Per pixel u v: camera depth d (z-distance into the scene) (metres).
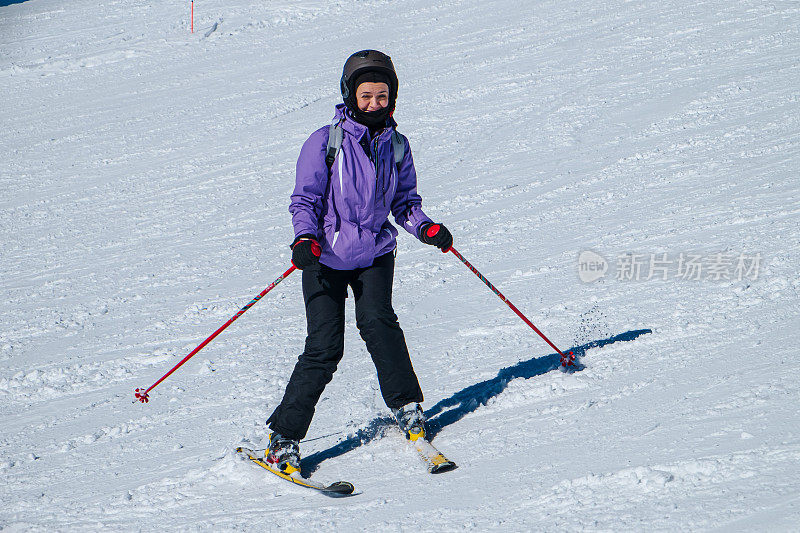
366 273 7.32
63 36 50.19
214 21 48.47
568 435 6.73
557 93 26.50
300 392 7.16
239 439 8.48
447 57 34.56
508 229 15.96
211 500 6.98
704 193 14.88
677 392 6.96
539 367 8.82
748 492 4.96
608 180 17.61
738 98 21.31
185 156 28.14
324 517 6.27
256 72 38.50
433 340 10.79
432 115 27.02
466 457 6.91
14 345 14.20
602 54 29.88
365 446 7.67
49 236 22.25
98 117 35.19
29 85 42.59
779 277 9.66
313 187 7.01
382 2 47.50
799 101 19.83
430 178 21.14
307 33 44.22
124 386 11.30
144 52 45.03
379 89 6.86
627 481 5.50
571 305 10.91
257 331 12.83
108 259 19.50
